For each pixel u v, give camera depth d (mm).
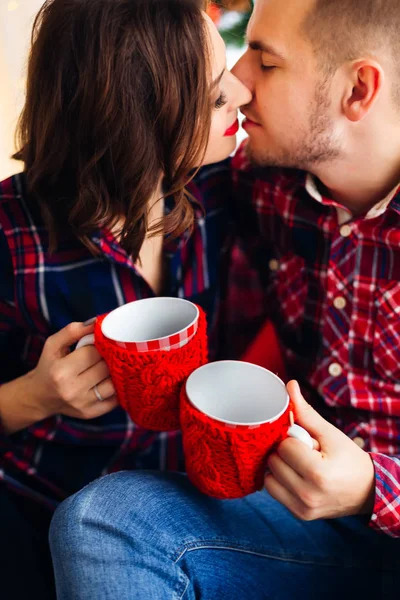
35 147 771
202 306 948
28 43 808
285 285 954
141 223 772
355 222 830
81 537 627
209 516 718
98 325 654
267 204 941
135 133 694
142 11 653
